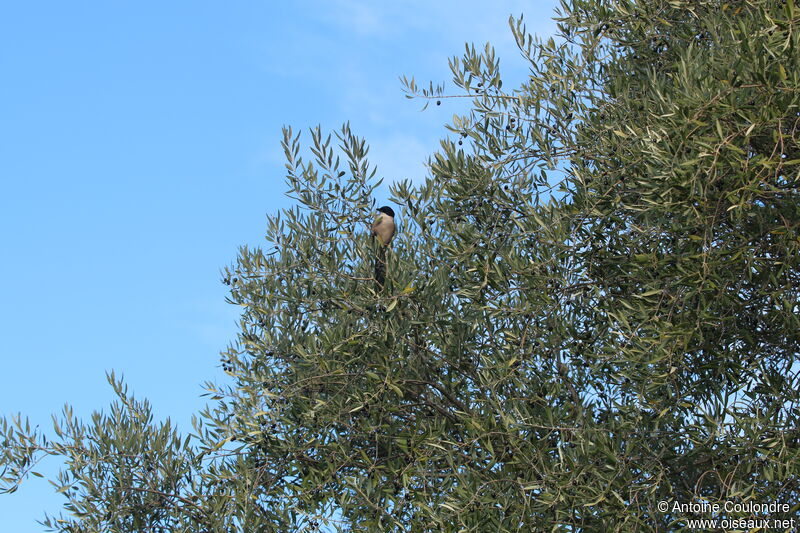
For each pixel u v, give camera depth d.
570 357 8.25
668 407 6.95
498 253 8.02
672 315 7.23
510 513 7.30
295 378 8.28
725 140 6.55
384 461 8.23
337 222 8.60
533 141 8.65
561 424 7.57
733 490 6.60
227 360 8.69
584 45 9.35
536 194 8.48
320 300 8.60
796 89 6.59
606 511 6.89
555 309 8.04
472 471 7.37
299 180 8.64
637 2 9.13
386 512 7.46
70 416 8.29
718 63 7.30
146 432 8.41
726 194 6.87
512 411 7.63
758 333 7.81
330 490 7.88
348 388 8.09
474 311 8.20
